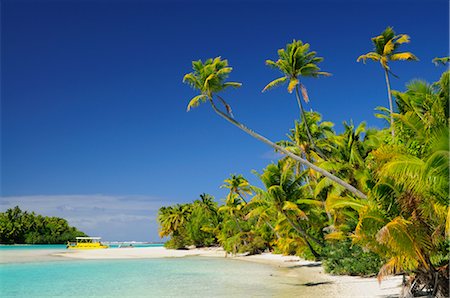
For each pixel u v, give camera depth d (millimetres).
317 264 36312
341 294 18531
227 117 21547
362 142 29578
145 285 24031
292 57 26125
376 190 14281
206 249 76938
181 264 42781
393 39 27922
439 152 10469
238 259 49969
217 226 75188
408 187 12414
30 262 45750
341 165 26719
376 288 19797
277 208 34531
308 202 33156
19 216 119062
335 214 26234
